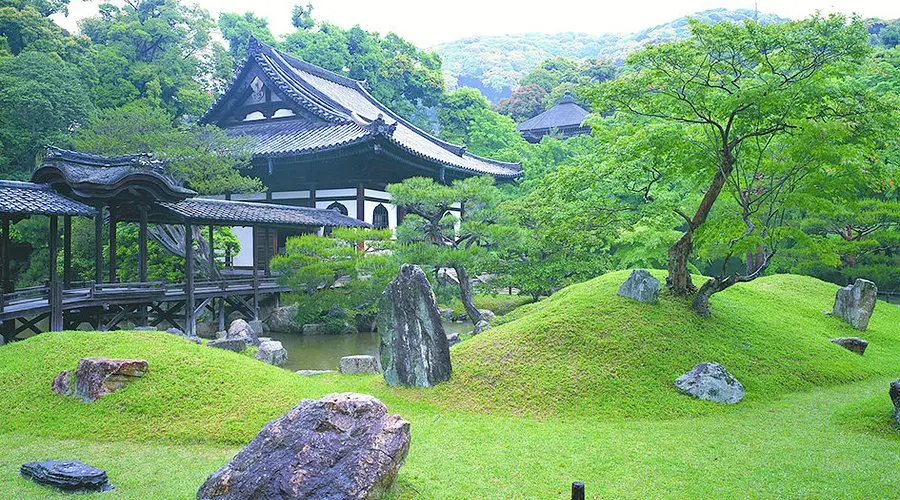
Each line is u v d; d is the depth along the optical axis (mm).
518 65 155750
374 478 6703
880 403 11672
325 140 32469
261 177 35438
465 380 13367
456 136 62656
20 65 34938
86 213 17875
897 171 14633
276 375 13172
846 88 14000
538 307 20266
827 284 25922
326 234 30781
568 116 70938
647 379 13086
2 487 8055
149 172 20266
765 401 12922
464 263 22000
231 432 10547
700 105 15125
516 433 10812
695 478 8539
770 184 15695
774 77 13984
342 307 24516
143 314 21844
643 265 31609
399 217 36750
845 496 7754
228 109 37875
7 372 12742
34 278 31297
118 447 10125
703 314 16094
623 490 8125
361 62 60594
